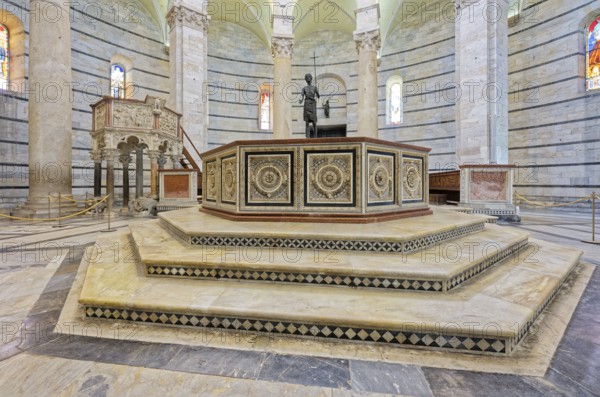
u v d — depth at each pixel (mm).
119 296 2422
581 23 12195
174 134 10719
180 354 1922
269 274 2736
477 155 10812
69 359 1852
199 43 13406
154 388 1592
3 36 11703
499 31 10656
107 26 14711
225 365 1804
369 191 4004
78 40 13648
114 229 6773
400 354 1926
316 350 1972
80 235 6059
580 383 1627
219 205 4859
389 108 18406
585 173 12109
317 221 3965
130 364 1809
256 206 4176
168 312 2289
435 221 4145
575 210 12055
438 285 2492
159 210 10211
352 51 19281
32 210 8445
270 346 2020
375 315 2072
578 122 12281
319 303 2277
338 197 3984
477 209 8703
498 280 2826
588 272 3611
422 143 17250
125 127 9047
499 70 10664
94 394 1540
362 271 2559
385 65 18375
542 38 13297
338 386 1614
